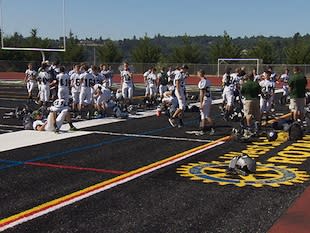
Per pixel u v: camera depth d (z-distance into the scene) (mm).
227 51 55188
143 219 5316
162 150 9414
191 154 9000
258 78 15539
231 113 14562
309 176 7285
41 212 5562
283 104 21250
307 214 5473
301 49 51344
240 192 6383
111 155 8883
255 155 8914
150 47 55062
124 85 18250
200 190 6480
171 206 5777
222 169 7758
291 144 10195
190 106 17703
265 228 5023
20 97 23688
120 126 13000
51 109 11727
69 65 44344
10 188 6590
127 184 6797
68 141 10430
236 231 4938
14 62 46656
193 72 45719
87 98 15430
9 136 11062
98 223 5191
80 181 6965
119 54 56188
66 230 4984
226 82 14859
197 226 5086
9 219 5320
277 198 6098
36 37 50000
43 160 8414
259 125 11680
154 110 17781
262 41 55500
